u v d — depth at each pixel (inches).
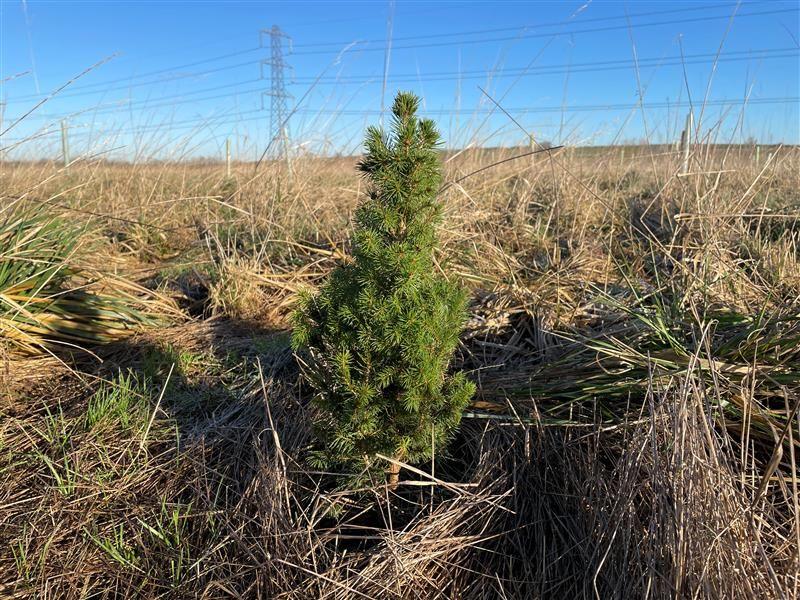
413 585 79.7
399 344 81.7
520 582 79.8
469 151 270.5
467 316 91.8
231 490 98.1
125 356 148.6
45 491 96.7
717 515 67.7
